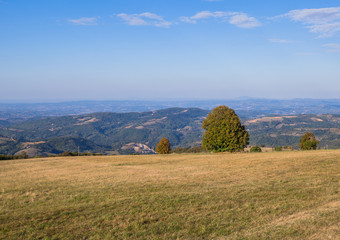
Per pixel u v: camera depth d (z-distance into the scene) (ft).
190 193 49.88
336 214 34.27
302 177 59.82
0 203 48.62
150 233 32.48
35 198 51.90
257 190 50.08
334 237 27.76
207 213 38.42
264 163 87.76
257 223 33.86
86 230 33.96
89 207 43.60
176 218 37.06
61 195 53.57
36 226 35.53
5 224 36.58
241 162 96.43
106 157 167.53
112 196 50.29
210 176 68.23
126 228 33.96
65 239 31.53
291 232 29.76
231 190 51.03
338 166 72.43
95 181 69.46
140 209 41.45
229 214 37.60
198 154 163.53
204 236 31.07
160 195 49.26
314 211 36.42
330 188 48.60
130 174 80.69
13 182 75.92
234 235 30.50
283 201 42.27
